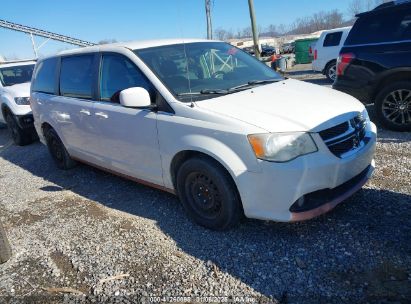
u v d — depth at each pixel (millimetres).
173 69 3701
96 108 4207
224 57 4242
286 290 2559
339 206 3516
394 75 5535
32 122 7715
